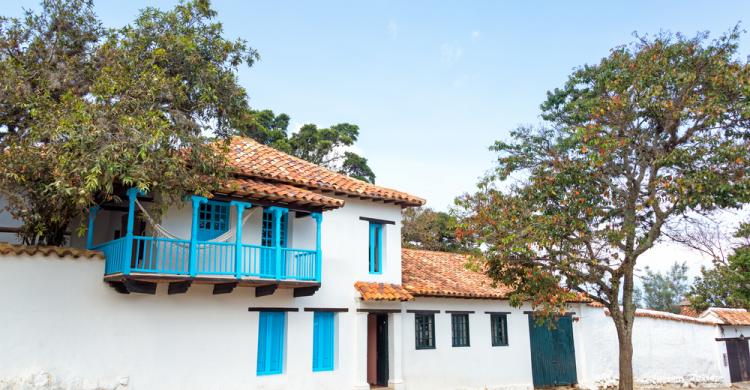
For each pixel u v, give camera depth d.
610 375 21.97
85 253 11.62
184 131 11.76
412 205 17.80
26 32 12.85
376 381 17.00
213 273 12.25
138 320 12.18
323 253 15.62
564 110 20.75
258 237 14.55
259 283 13.16
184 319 12.83
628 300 14.71
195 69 12.96
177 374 12.47
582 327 21.73
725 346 25.11
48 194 10.97
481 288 19.25
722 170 12.68
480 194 15.04
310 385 14.55
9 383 10.39
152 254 12.49
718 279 28.80
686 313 33.06
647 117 14.69
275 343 14.42
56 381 10.90
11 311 10.68
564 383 20.88
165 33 12.93
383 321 17.06
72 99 10.98
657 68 14.09
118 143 10.14
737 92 13.06
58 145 10.25
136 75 11.84
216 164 12.12
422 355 17.14
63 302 11.29
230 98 13.35
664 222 14.62
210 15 13.69
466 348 18.41
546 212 14.34
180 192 11.64
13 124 12.23
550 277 13.80
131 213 11.36
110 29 13.45
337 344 15.37
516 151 19.59
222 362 13.18
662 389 21.94
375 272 17.00
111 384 11.54
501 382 19.03
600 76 16.45
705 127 13.60
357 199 16.70
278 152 17.20
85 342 11.41
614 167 14.57
